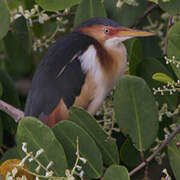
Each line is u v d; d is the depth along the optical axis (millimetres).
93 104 4324
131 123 3709
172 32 3854
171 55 3887
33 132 3611
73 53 4219
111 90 4461
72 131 3645
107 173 3441
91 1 4492
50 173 3475
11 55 5848
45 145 3607
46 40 4969
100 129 3707
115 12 4676
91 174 3688
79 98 4234
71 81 4195
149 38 5102
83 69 4191
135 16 4672
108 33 4238
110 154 3766
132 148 4098
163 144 3719
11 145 5465
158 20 5215
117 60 4297
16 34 4656
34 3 4906
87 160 3676
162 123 4309
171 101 4188
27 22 4523
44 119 4211
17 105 4789
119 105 3697
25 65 6141
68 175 3467
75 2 4332
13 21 4609
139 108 3680
